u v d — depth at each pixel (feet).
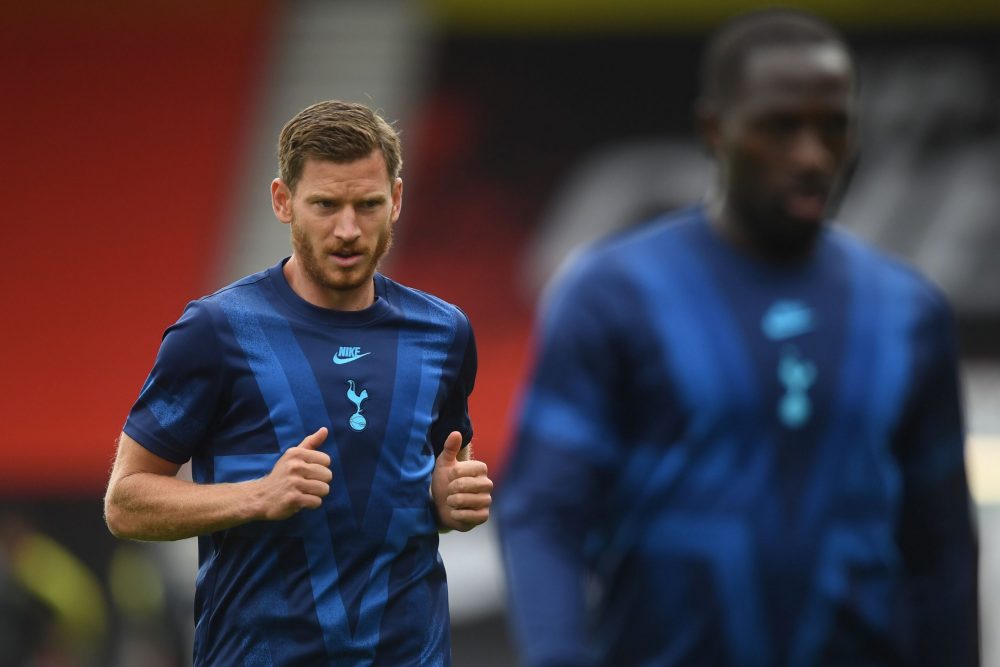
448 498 35.40
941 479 38.68
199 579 35.70
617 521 37.91
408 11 203.82
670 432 37.27
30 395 182.39
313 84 200.95
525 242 192.24
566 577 35.78
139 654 146.00
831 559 36.78
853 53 193.36
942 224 185.78
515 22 200.54
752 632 36.55
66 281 190.39
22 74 201.87
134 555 149.89
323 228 33.58
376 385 35.37
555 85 199.00
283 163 34.37
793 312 37.83
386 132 34.32
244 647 34.63
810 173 37.32
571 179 195.21
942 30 192.34
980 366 178.19
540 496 36.58
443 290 189.78
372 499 34.81
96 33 203.92
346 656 34.53
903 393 37.88
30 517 169.58
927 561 39.06
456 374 36.96
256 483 33.01
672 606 36.96
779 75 37.35
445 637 36.27
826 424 37.29
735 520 36.81
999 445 161.38
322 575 34.47
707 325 37.55
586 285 38.11
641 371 37.42
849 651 36.94
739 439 37.09
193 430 34.76
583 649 35.27
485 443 176.65
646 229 39.52
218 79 202.08
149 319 188.44
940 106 189.98
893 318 38.34
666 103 197.16
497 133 197.57
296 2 205.16
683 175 193.88
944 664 38.65
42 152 198.08
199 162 197.77
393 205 34.71
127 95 201.26
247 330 34.94
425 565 35.86
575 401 37.27
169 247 193.06
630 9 197.57
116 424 180.75
